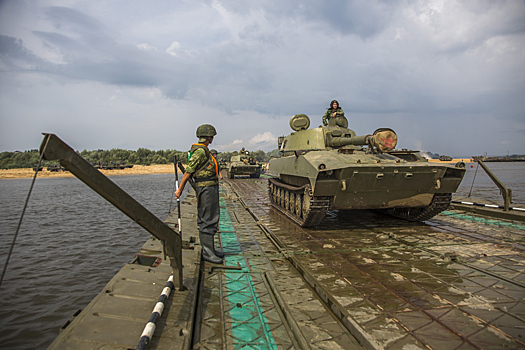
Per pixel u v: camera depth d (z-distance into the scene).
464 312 4.18
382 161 8.93
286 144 14.55
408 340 3.51
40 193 28.30
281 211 12.58
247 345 3.43
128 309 3.55
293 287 5.01
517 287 4.99
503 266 5.94
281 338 3.59
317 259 6.45
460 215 11.67
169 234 3.84
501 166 67.81
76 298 6.45
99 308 3.50
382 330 3.72
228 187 24.16
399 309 4.27
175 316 3.53
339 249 7.15
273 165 14.01
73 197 24.88
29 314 5.76
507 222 10.23
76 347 2.80
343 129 12.24
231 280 5.26
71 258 9.00
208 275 5.46
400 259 6.43
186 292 4.17
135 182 41.03
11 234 11.89
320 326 3.86
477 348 3.36
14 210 17.88
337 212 12.65
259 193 19.62
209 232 5.99
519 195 18.98
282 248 7.08
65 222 14.30
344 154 9.91
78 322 3.19
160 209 17.94
